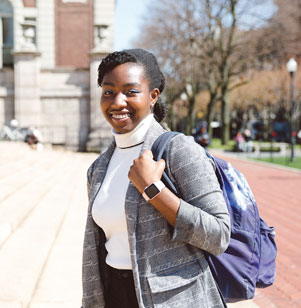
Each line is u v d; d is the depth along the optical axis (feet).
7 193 20.40
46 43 66.69
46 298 10.82
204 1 94.84
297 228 21.84
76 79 61.31
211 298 5.03
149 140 5.28
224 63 100.89
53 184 26.12
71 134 61.31
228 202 5.43
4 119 60.59
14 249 13.48
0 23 65.46
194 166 4.85
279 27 93.09
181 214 4.56
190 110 115.55
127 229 5.00
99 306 5.83
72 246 14.84
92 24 67.05
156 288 4.80
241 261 5.33
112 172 5.60
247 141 86.58
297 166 53.42
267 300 12.66
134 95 5.23
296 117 125.80
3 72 60.39
